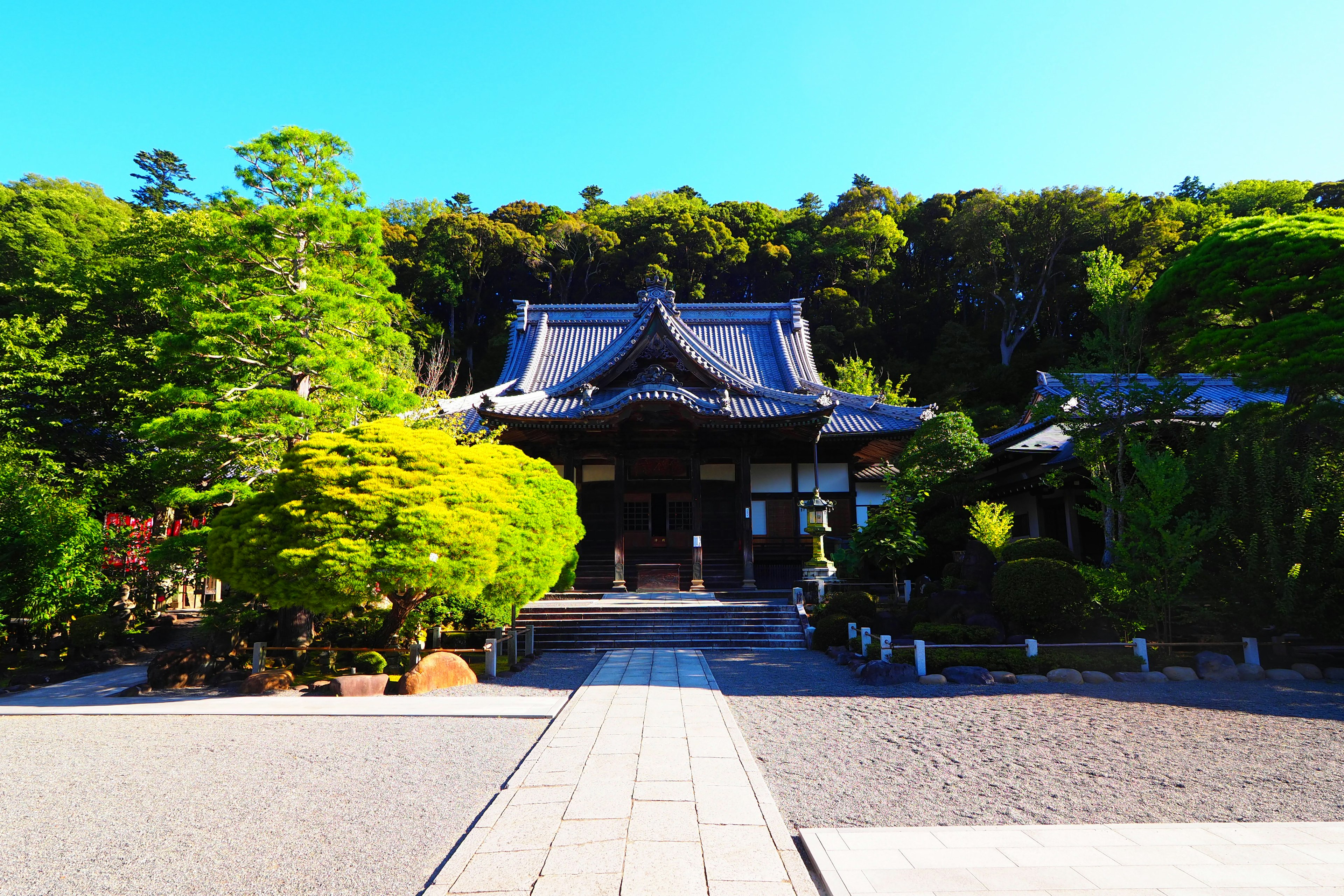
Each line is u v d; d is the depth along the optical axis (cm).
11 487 1630
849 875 444
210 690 1282
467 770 727
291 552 1105
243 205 1573
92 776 724
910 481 2284
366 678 1203
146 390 1986
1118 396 1697
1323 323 1468
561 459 2612
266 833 553
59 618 1695
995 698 1118
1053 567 1485
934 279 5859
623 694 1108
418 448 1245
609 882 432
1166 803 609
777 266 5959
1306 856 477
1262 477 1428
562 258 6050
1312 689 1194
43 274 2247
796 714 997
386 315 1667
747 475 2522
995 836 516
